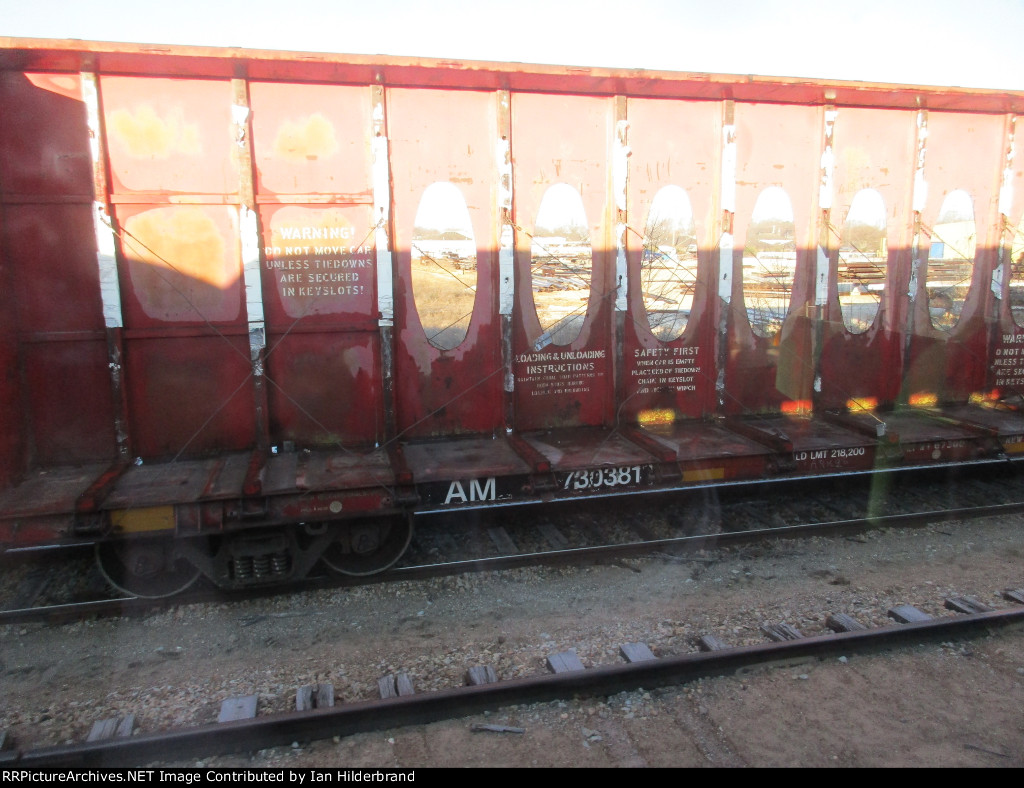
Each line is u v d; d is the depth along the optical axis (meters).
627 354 6.11
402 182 5.37
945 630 4.15
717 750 3.26
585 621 4.52
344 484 4.62
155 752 3.19
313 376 5.38
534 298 5.82
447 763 3.17
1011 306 7.17
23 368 4.84
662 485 5.38
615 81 5.45
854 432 6.10
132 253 4.93
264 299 5.18
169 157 4.91
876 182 6.54
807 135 6.30
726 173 6.05
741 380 6.48
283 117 5.07
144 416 5.12
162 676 3.96
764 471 5.58
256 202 5.05
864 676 3.83
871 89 5.91
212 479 4.67
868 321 6.73
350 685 3.78
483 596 4.90
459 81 5.28
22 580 5.08
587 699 3.62
